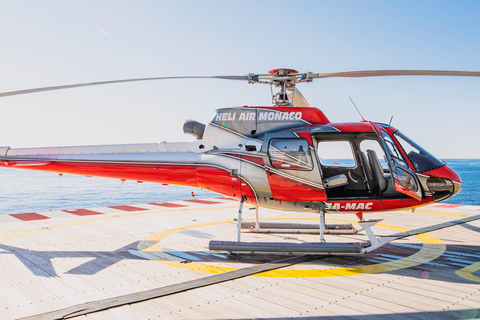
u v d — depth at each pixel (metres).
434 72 6.98
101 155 8.91
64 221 11.72
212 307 4.61
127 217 12.56
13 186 57.97
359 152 7.78
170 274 6.09
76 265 6.67
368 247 7.18
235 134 7.99
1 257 7.24
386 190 7.49
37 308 4.64
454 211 14.17
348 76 7.80
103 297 5.02
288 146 7.42
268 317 4.29
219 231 9.96
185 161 8.31
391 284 5.48
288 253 6.91
